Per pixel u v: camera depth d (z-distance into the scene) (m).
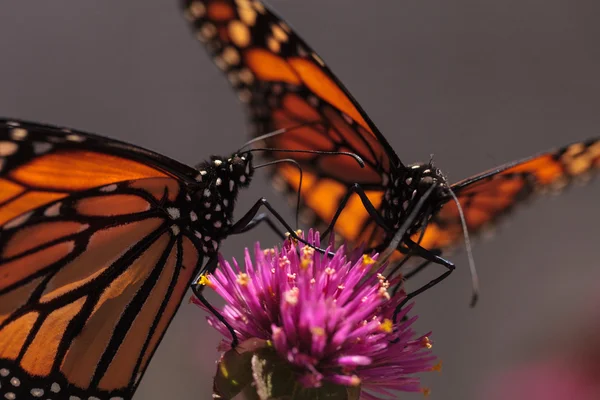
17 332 0.48
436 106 0.80
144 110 0.79
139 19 0.81
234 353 0.47
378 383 0.48
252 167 0.49
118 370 0.49
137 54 0.80
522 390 0.57
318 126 0.50
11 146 0.47
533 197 0.50
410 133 0.79
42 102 0.79
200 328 0.57
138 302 0.49
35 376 0.48
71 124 0.78
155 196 0.48
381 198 0.49
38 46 0.80
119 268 0.48
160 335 0.49
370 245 0.49
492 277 0.74
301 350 0.47
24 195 0.48
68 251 0.48
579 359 0.56
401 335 0.48
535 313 0.69
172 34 0.81
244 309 0.48
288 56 0.49
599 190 0.80
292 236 0.48
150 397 0.56
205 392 0.56
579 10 0.83
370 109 0.79
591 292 0.66
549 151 0.49
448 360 0.69
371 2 0.83
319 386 0.47
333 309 0.47
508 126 0.80
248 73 0.50
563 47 0.82
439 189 0.49
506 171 0.49
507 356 0.63
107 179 0.48
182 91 0.80
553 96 0.81
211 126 0.79
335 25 0.82
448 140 0.79
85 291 0.48
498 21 0.83
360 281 0.48
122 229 0.48
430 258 0.48
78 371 0.48
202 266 0.49
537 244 0.77
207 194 0.49
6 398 0.48
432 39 0.82
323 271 0.48
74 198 0.48
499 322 0.70
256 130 0.50
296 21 0.82
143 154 0.48
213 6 0.49
